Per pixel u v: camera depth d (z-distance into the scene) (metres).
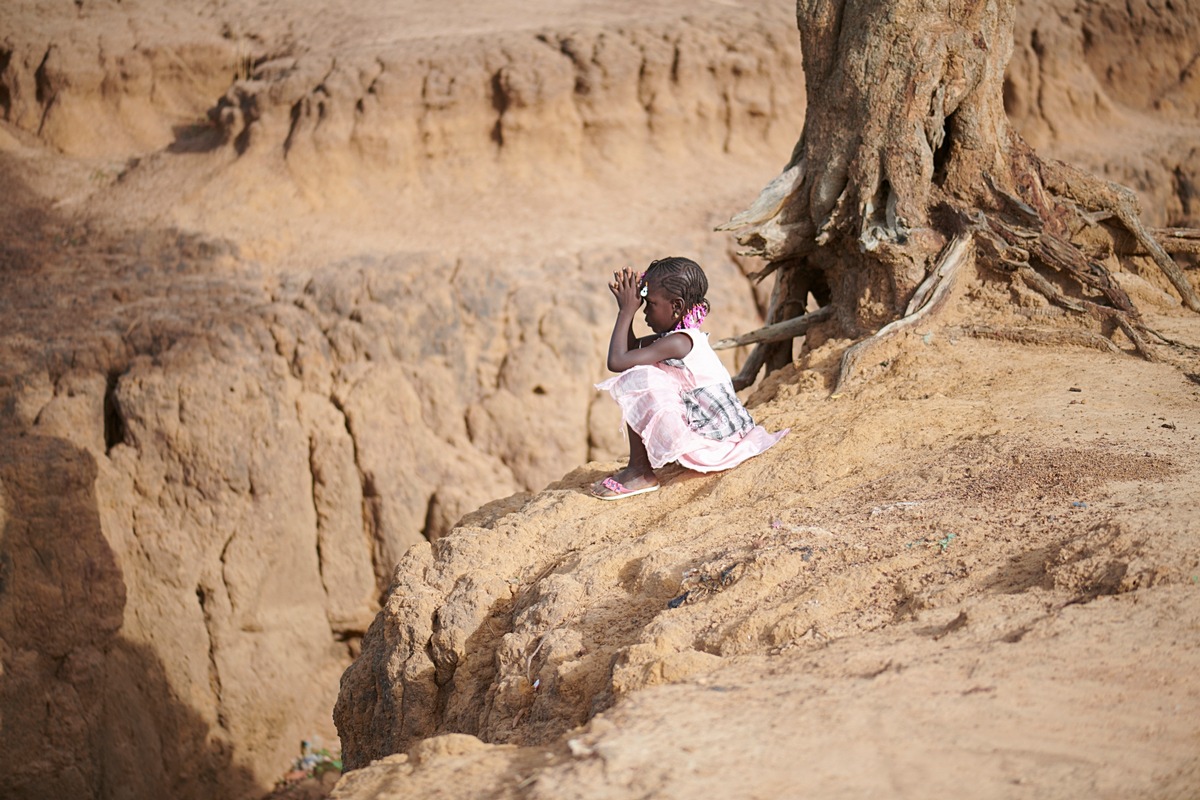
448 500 14.64
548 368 15.41
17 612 12.18
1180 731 2.64
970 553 4.02
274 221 17.30
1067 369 6.28
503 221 17.42
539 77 18.62
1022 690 2.88
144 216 17.23
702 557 4.46
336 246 16.72
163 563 13.51
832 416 6.05
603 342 15.67
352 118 18.16
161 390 14.00
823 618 3.73
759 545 4.38
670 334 5.47
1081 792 2.42
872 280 7.37
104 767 12.16
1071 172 7.55
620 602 4.40
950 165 7.33
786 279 8.27
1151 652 3.01
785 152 20.00
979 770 2.53
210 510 13.88
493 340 15.62
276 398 14.55
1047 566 3.74
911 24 7.04
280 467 14.29
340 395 14.95
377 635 5.64
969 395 6.02
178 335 14.54
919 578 3.90
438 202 17.95
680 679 3.41
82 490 13.13
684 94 19.50
